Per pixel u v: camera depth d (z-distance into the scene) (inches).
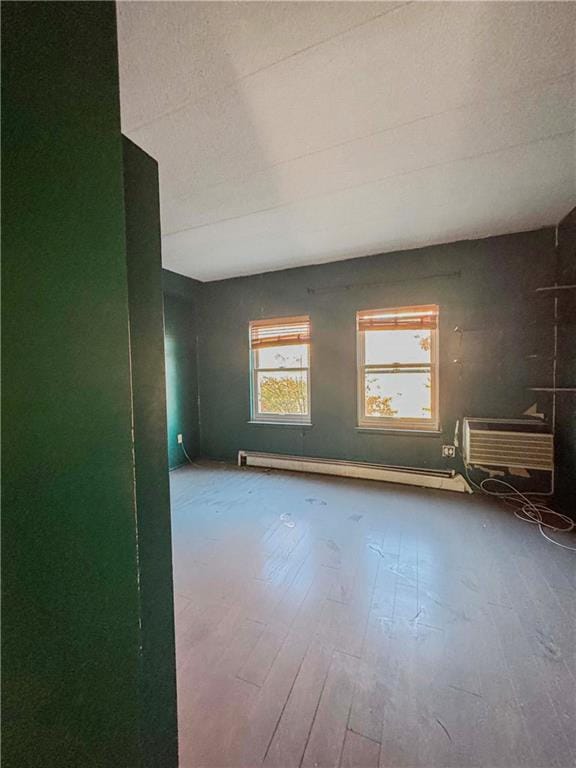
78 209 21.3
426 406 132.3
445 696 45.8
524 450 109.9
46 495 18.9
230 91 52.7
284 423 155.6
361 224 106.5
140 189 31.9
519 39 44.8
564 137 65.7
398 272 131.3
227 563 79.5
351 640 56.0
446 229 111.3
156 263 34.0
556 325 110.6
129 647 25.0
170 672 34.5
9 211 17.0
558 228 108.7
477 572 74.2
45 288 19.0
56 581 19.5
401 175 78.8
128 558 25.1
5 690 16.7
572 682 47.6
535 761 38.0
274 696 46.2
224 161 72.0
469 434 117.1
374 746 39.8
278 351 158.4
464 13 41.4
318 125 61.3
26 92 17.9
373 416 141.3
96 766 22.0
